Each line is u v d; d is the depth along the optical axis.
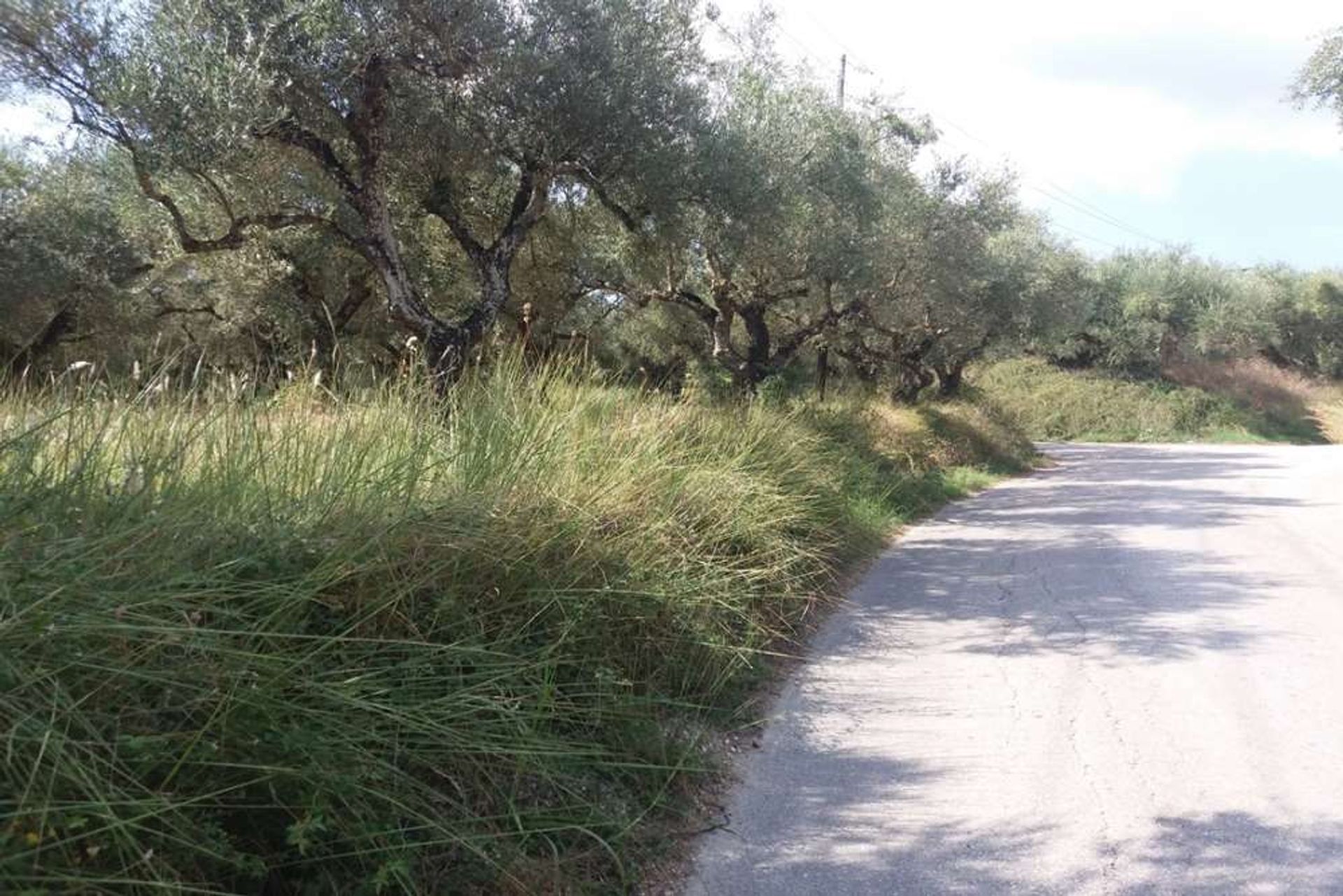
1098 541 11.60
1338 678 5.96
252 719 3.00
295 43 9.23
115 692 2.82
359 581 3.87
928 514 14.82
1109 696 5.73
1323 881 3.59
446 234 14.12
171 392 4.44
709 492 7.24
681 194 11.96
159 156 8.85
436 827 3.17
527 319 9.13
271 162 11.17
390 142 11.17
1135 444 39.97
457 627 4.16
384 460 4.79
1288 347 52.44
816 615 7.87
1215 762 4.71
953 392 32.41
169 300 16.88
